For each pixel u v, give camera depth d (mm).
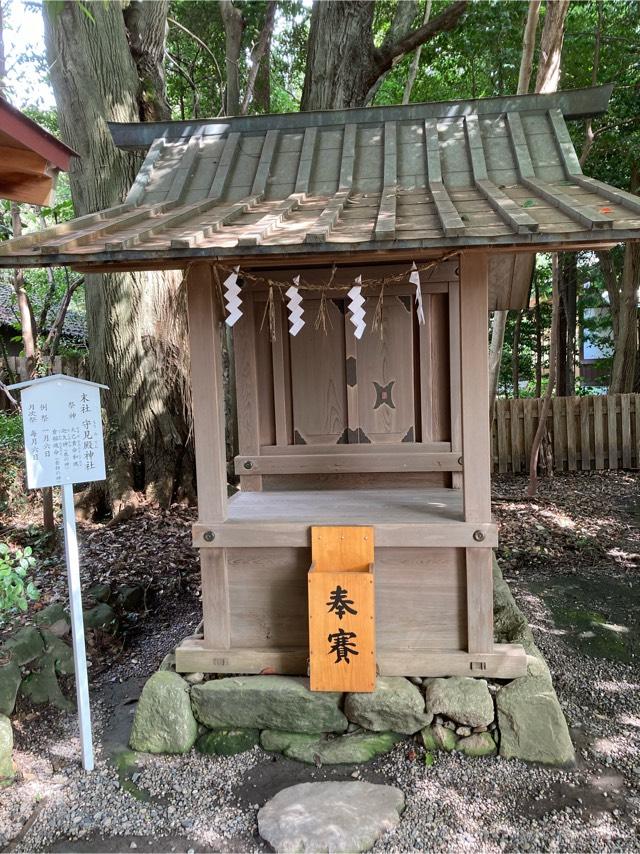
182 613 4816
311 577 2973
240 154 3773
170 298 7074
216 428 3158
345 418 3965
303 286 3100
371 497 3707
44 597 4656
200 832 2539
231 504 3594
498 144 3551
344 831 2443
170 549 5934
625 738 3117
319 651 3004
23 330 6359
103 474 3023
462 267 2930
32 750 3137
